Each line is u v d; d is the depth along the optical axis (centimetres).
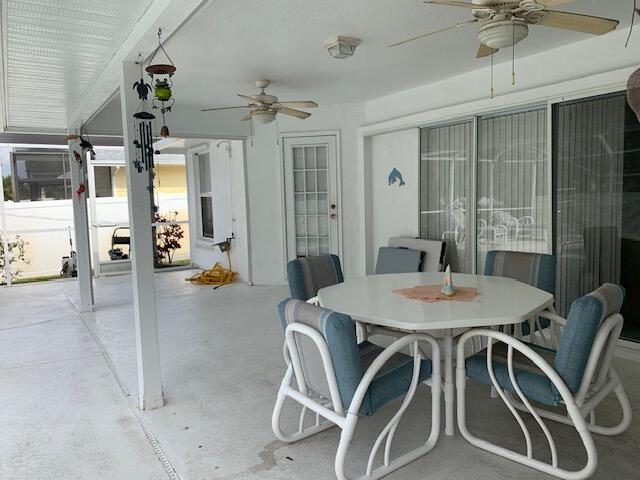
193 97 536
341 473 203
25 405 301
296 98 555
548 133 390
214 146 769
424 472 217
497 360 234
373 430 257
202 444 248
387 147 568
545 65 388
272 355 380
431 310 230
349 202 611
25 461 237
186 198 995
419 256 494
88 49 298
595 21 233
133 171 285
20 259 834
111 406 297
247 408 288
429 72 445
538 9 219
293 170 634
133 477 222
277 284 666
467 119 463
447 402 246
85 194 552
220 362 368
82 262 552
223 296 610
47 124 588
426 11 297
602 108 358
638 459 220
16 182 864
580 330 191
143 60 292
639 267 346
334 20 308
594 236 370
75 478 222
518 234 431
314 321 200
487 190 455
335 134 606
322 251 638
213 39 335
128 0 230
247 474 221
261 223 661
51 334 463
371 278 323
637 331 351
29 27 262
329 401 254
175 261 969
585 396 204
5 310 575
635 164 343
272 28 317
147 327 289
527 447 218
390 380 214
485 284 288
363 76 455
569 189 383
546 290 300
